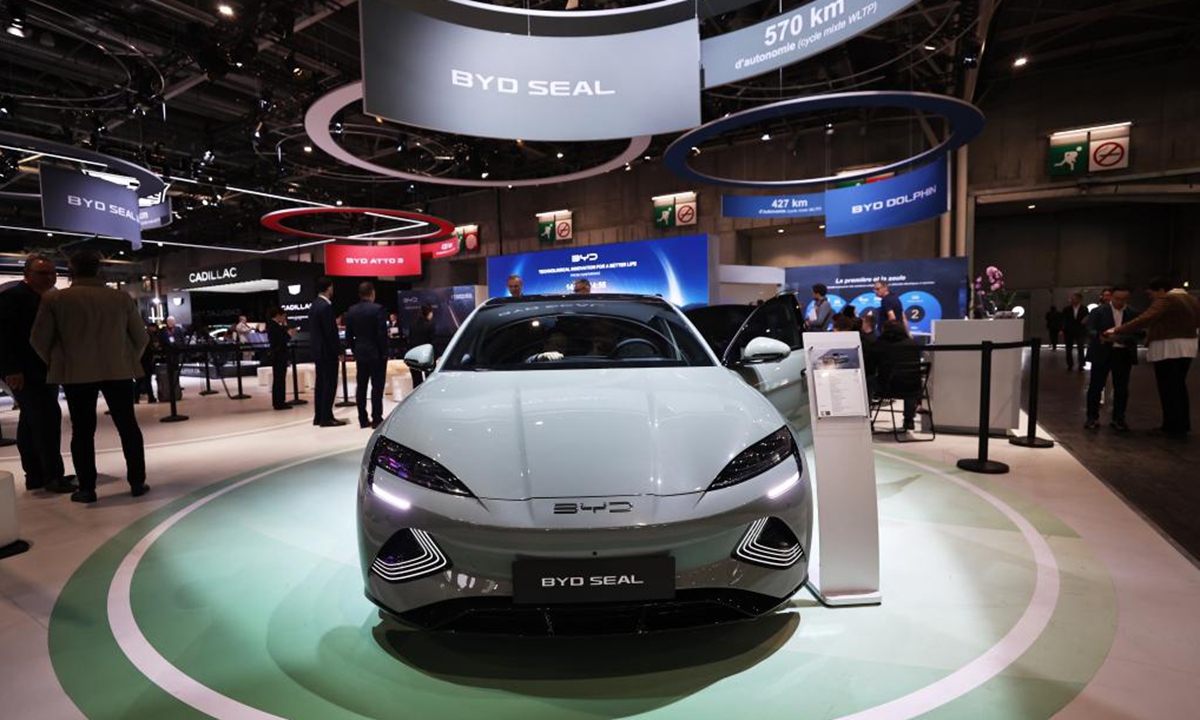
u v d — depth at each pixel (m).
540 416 1.83
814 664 1.69
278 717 1.49
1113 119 13.02
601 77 5.01
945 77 10.02
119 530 2.96
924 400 6.30
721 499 1.58
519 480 1.59
